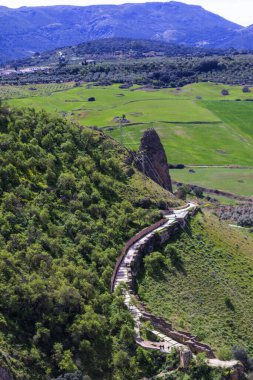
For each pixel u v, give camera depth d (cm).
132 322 6688
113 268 7825
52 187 8881
